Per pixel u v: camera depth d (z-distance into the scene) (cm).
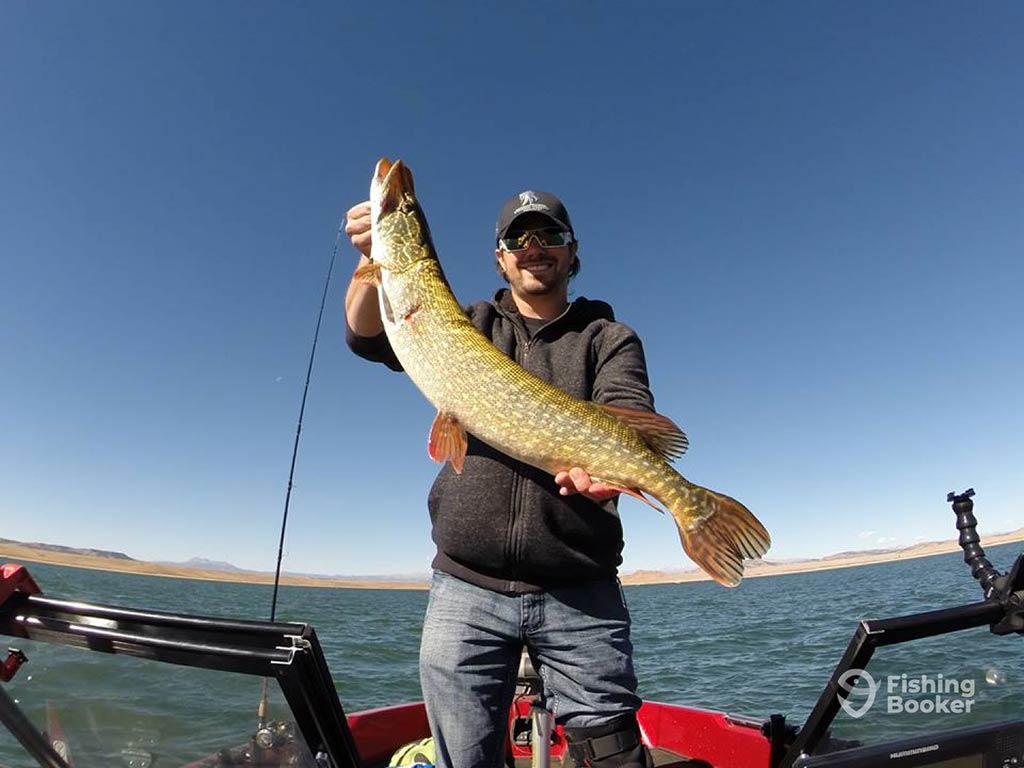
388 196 138
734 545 122
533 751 142
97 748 96
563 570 114
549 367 133
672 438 124
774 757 162
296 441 174
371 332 141
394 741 199
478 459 122
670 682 467
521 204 141
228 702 91
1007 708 114
